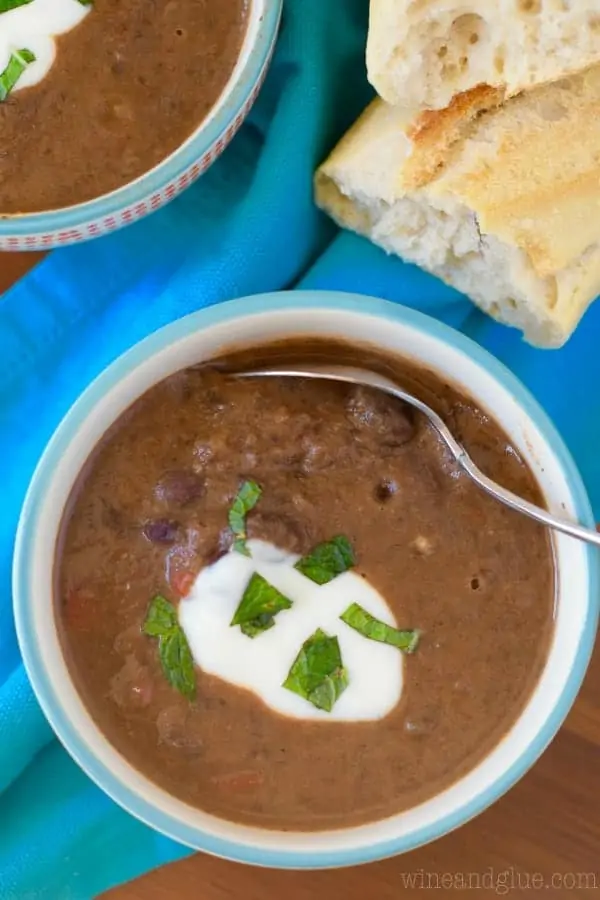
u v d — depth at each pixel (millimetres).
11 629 577
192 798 537
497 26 532
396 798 539
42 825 580
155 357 530
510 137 557
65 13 548
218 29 554
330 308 534
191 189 591
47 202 549
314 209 585
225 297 573
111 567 538
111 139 550
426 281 585
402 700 539
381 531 539
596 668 594
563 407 597
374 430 542
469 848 591
